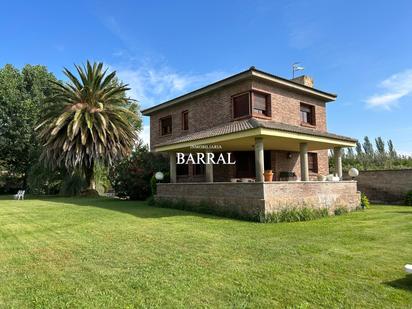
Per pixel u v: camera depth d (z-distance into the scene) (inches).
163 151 670.5
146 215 490.9
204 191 536.4
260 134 459.2
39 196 1099.3
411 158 1155.9
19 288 185.2
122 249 272.8
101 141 911.7
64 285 188.5
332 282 186.4
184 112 802.2
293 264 222.2
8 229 385.7
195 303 160.1
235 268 214.8
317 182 516.1
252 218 436.8
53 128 900.6
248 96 631.8
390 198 728.3
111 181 871.7
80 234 344.5
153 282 190.1
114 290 178.9
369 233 335.6
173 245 284.8
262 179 471.2
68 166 920.3
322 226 386.0
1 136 1248.8
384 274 199.5
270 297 166.4
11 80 1290.6
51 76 1418.6
